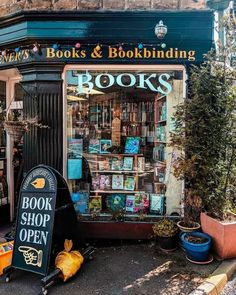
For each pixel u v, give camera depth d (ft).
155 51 15.47
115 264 13.56
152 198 16.93
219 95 14.11
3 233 17.30
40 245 11.91
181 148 14.64
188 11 15.11
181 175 15.05
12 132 14.85
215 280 11.89
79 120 16.53
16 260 12.17
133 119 17.03
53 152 15.85
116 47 15.46
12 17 15.57
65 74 15.89
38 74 15.74
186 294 11.14
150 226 15.79
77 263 12.53
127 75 16.19
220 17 16.19
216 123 13.93
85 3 15.51
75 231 13.56
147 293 11.28
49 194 12.32
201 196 14.52
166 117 16.53
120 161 17.26
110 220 16.07
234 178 14.51
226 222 13.74
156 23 15.30
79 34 15.35
